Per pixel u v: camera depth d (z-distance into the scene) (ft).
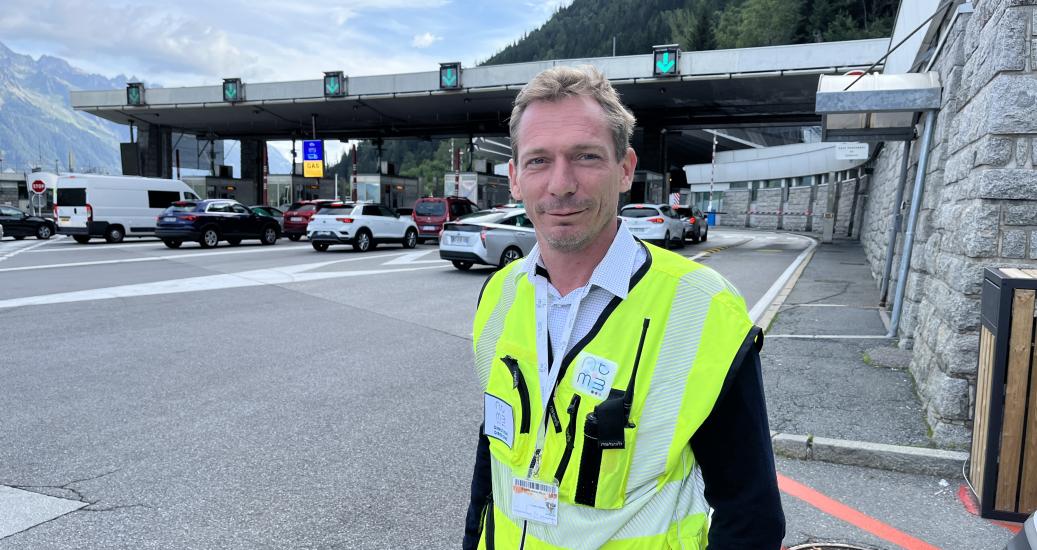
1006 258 11.90
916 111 20.76
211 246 63.67
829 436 12.90
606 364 3.54
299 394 16.72
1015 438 9.93
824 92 20.95
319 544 9.53
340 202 73.61
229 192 127.03
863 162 66.44
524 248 43.98
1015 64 11.73
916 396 15.38
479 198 105.29
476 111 102.73
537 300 3.95
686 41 260.42
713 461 3.53
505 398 3.93
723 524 3.51
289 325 25.66
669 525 3.54
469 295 33.76
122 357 20.18
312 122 115.85
